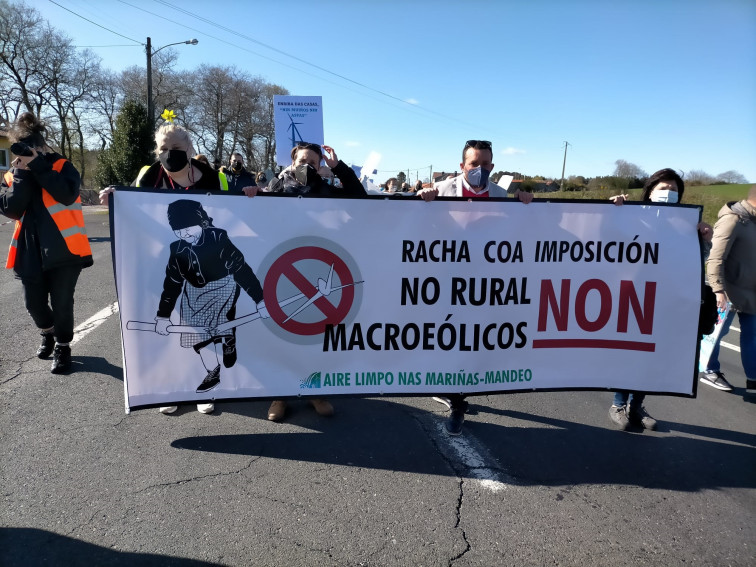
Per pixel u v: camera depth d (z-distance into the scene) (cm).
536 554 236
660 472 309
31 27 3806
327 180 407
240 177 604
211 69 4772
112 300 673
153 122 2434
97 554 224
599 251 344
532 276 342
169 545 231
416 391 341
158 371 322
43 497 259
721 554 241
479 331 342
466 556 233
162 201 314
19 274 403
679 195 363
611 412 383
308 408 378
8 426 328
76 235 402
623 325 349
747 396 443
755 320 426
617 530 255
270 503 263
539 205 337
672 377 353
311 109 578
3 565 215
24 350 464
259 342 329
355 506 264
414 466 304
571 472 306
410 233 332
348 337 335
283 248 325
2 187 396
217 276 322
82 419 341
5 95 3894
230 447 316
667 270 347
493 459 317
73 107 4284
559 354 349
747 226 417
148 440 320
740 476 308
